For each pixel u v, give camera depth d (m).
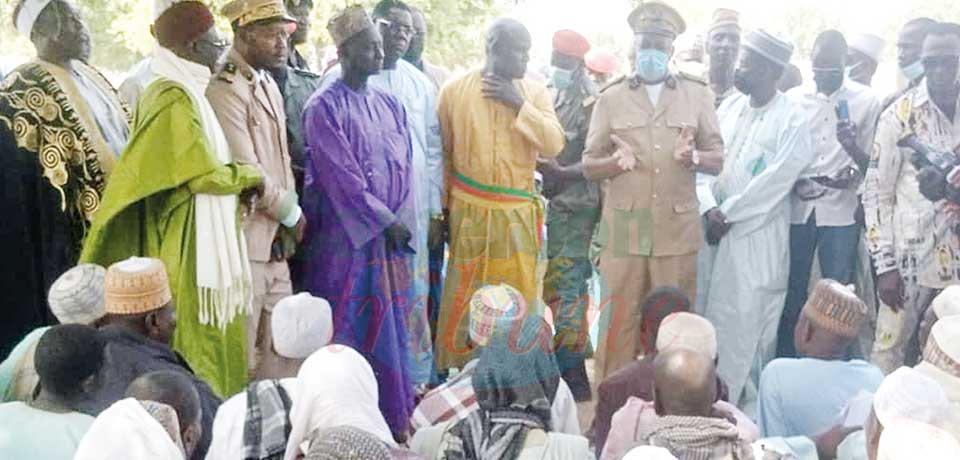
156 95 3.74
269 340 3.38
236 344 3.84
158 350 3.14
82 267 3.27
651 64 4.42
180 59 3.83
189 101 3.74
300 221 4.16
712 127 4.51
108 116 4.33
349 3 6.05
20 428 2.54
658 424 2.32
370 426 2.45
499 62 4.54
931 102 4.39
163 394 2.50
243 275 3.84
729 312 4.68
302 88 4.77
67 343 2.60
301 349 3.12
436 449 2.56
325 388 2.46
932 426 2.11
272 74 4.61
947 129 4.40
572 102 5.25
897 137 4.45
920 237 4.43
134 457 2.00
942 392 2.38
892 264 4.48
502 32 4.52
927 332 3.64
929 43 4.29
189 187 3.71
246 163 3.93
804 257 4.82
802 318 3.21
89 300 3.18
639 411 2.76
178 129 3.71
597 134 4.52
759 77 4.66
